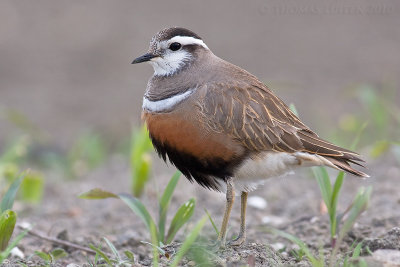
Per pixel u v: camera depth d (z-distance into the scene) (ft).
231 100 31.86
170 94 32.53
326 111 67.31
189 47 33.37
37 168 60.90
